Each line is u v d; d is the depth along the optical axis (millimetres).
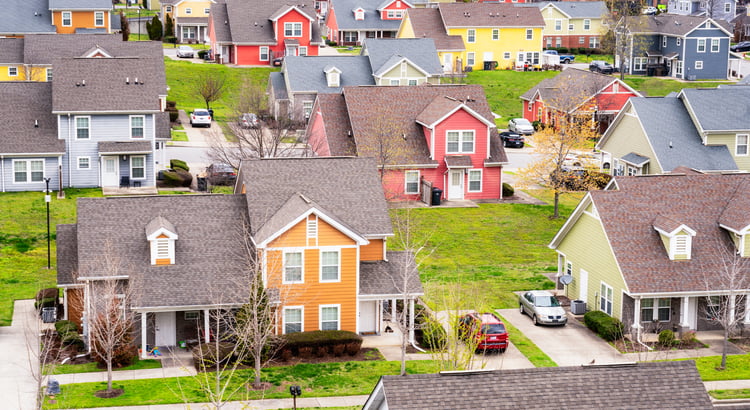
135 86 73188
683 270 48531
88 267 45531
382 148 71625
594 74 101188
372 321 48719
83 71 73312
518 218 70000
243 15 121438
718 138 70375
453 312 48719
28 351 41969
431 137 73312
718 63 126812
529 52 127812
